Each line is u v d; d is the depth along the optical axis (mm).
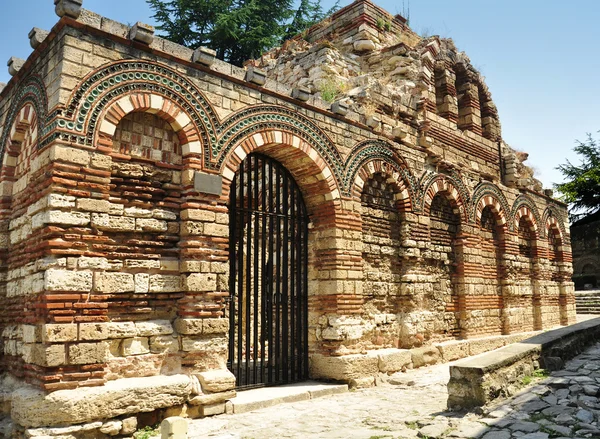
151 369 7883
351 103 12609
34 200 7816
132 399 7266
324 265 11008
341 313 10695
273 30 30438
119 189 8039
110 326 7527
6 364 8594
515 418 7254
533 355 9688
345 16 16781
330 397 9625
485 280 15867
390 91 13812
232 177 9266
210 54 8984
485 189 16484
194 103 8836
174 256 8484
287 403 9109
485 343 14828
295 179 11406
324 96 13648
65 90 7402
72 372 6996
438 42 16047
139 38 8102
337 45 16750
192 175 8664
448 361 13250
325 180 10969
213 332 8469
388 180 12836
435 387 10133
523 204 18703
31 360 7160
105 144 7703
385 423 7605
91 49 7734
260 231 12914
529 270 18906
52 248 7086
